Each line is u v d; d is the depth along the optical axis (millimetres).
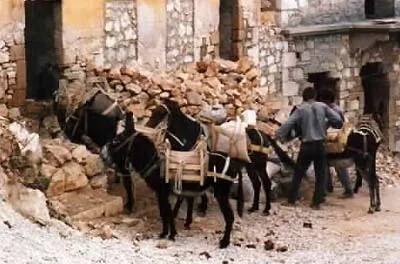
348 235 17938
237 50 25406
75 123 19312
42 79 21359
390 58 28625
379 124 28750
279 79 26422
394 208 20172
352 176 22047
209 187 17000
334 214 19484
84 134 19250
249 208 19484
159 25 23156
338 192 21344
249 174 19172
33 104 20391
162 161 16828
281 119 23766
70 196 17719
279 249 16641
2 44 19828
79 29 21250
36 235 15375
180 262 15219
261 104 23719
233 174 16812
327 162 20141
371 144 19844
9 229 15219
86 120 19219
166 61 23453
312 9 27062
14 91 20141
